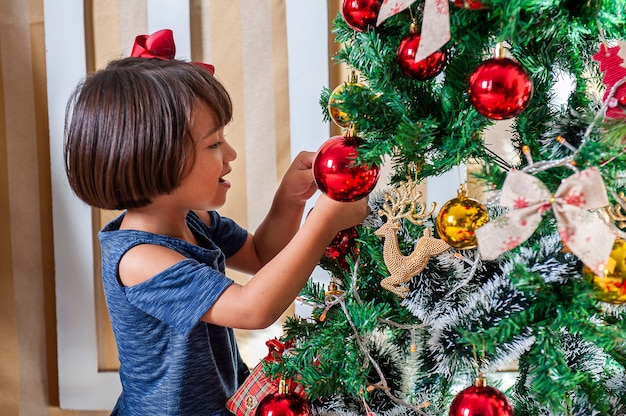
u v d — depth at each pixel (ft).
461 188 2.14
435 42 1.71
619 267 1.76
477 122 1.98
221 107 2.85
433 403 2.49
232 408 2.82
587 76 2.71
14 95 4.09
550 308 1.93
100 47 4.01
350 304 2.37
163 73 2.77
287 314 4.08
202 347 2.95
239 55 3.98
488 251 1.68
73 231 4.09
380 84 2.14
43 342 4.24
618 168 1.87
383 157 2.36
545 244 2.01
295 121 3.93
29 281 4.21
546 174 1.98
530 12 1.79
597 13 1.81
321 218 2.47
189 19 3.94
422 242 2.22
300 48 3.88
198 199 2.84
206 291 2.63
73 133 2.81
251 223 4.06
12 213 4.17
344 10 2.17
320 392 2.30
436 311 2.23
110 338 4.17
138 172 2.70
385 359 2.53
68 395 4.16
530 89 1.83
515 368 3.69
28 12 4.04
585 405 2.09
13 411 4.25
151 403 2.97
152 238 2.85
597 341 1.83
